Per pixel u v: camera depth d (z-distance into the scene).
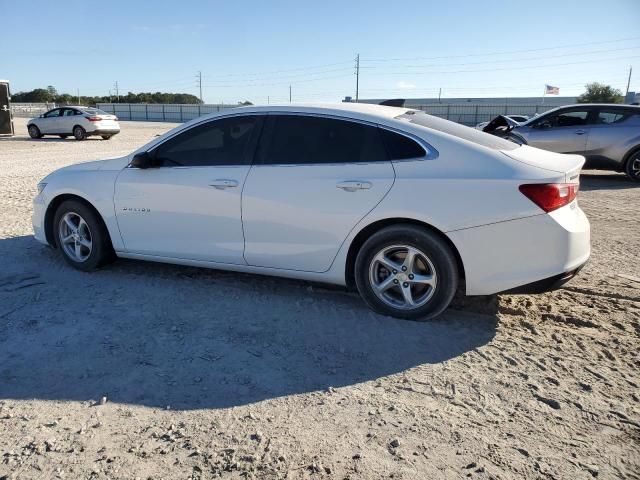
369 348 3.63
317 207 4.04
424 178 3.79
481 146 3.86
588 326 3.99
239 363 3.42
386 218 3.87
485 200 3.65
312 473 2.42
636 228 7.19
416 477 2.40
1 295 4.52
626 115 10.88
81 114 24.12
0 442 2.62
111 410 2.90
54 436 2.67
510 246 3.66
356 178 3.94
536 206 3.60
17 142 22.73
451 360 3.47
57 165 13.85
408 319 4.02
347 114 4.12
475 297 4.53
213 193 4.38
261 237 4.28
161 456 2.53
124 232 4.86
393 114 4.20
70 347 3.60
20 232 6.64
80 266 5.13
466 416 2.86
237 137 4.41
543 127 11.46
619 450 2.59
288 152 4.21
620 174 12.67
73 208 5.05
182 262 4.71
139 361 3.43
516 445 2.62
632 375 3.28
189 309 4.25
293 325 3.97
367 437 2.68
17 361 3.41
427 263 3.86
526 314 4.21
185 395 3.05
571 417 2.85
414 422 2.80
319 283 4.80
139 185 4.69
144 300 4.43
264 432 2.71
